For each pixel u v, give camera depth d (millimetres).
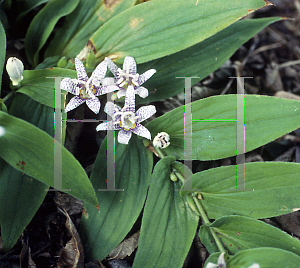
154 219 365
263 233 358
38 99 367
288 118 364
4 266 369
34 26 411
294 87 497
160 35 378
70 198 396
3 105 364
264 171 365
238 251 353
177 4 376
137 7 379
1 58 367
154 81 411
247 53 506
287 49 515
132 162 379
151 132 377
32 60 422
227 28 415
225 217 357
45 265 375
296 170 363
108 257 385
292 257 344
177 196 372
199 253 395
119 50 384
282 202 365
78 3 415
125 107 362
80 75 363
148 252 361
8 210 361
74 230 373
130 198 373
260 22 416
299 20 530
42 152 343
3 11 421
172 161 374
